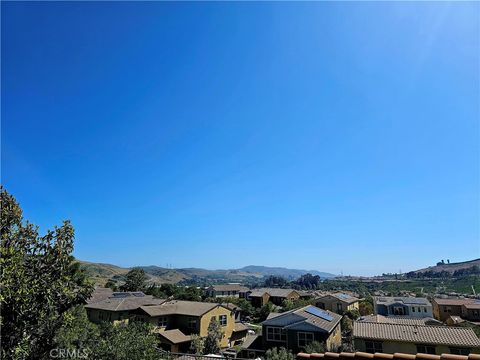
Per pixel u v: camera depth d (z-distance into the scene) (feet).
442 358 14.14
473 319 179.83
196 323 116.78
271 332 104.99
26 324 19.31
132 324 33.04
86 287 23.35
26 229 21.50
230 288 335.26
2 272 18.11
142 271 244.42
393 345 81.97
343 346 98.12
